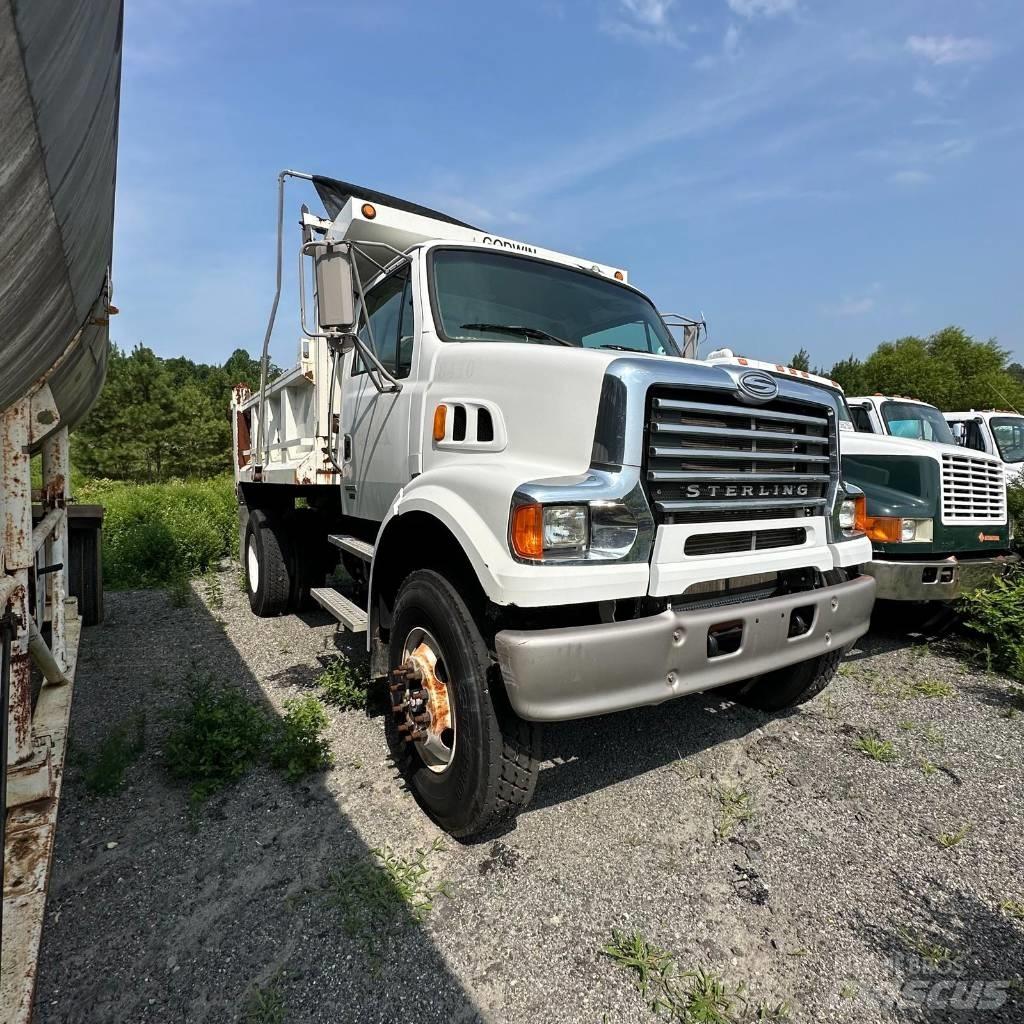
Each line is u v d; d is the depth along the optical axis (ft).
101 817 8.73
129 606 20.03
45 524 9.75
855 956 6.48
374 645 10.11
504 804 7.61
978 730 11.56
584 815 8.84
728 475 7.97
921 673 14.56
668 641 7.11
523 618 7.52
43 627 11.46
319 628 17.43
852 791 9.50
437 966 6.29
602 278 13.26
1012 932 6.82
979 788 9.62
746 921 6.93
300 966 6.27
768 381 8.62
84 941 6.56
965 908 7.16
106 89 4.81
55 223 4.68
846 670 14.71
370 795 9.29
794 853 8.08
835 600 8.96
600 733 11.26
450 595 8.07
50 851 6.29
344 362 13.66
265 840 8.24
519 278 11.80
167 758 9.96
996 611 14.67
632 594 7.16
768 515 8.73
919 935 6.75
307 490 17.38
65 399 10.35
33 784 6.98
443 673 8.59
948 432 24.90
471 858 7.90
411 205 15.21
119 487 69.26
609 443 7.29
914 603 17.21
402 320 11.36
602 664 6.72
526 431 8.17
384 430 11.47
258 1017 5.68
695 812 8.94
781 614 8.14
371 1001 5.89
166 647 15.84
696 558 7.72
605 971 6.27
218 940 6.59
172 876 7.55
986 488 16.33
